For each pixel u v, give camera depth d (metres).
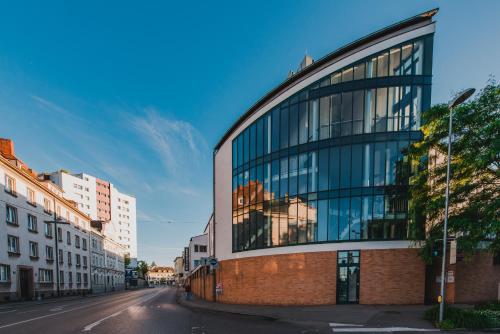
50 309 18.95
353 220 16.80
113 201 119.94
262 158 21.03
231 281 22.22
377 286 15.86
